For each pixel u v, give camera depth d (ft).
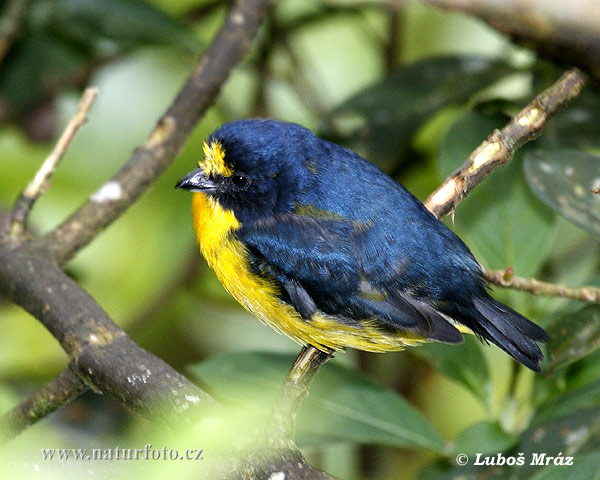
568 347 27.22
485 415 47.42
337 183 30.89
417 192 47.16
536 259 31.55
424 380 46.16
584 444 27.32
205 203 32.71
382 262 30.01
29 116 44.93
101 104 49.75
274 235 30.89
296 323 31.76
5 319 45.60
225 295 48.01
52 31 43.27
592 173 29.73
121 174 33.27
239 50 35.45
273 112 48.60
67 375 27.35
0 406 41.93
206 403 24.95
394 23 45.19
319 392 30.42
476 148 30.58
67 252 31.71
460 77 37.01
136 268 48.34
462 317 30.25
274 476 24.27
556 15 26.17
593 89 35.37
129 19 41.01
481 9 27.17
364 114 37.32
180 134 34.35
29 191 31.68
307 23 46.09
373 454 44.04
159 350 48.93
